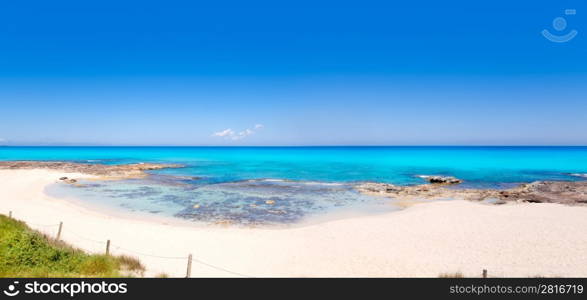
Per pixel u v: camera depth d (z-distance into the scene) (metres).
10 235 13.16
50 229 20.34
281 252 17.25
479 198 34.50
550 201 32.00
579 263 15.71
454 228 22.12
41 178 46.09
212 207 30.06
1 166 61.62
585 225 22.58
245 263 15.48
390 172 62.62
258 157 130.00
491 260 16.20
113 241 18.50
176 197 34.88
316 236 20.39
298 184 45.62
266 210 29.09
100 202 31.52
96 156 122.44
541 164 80.31
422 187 41.62
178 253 16.77
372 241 19.33
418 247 18.20
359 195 37.00
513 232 21.02
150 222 24.12
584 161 92.06
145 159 104.19
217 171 64.94
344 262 15.79
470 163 86.00
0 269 10.93
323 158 119.94
